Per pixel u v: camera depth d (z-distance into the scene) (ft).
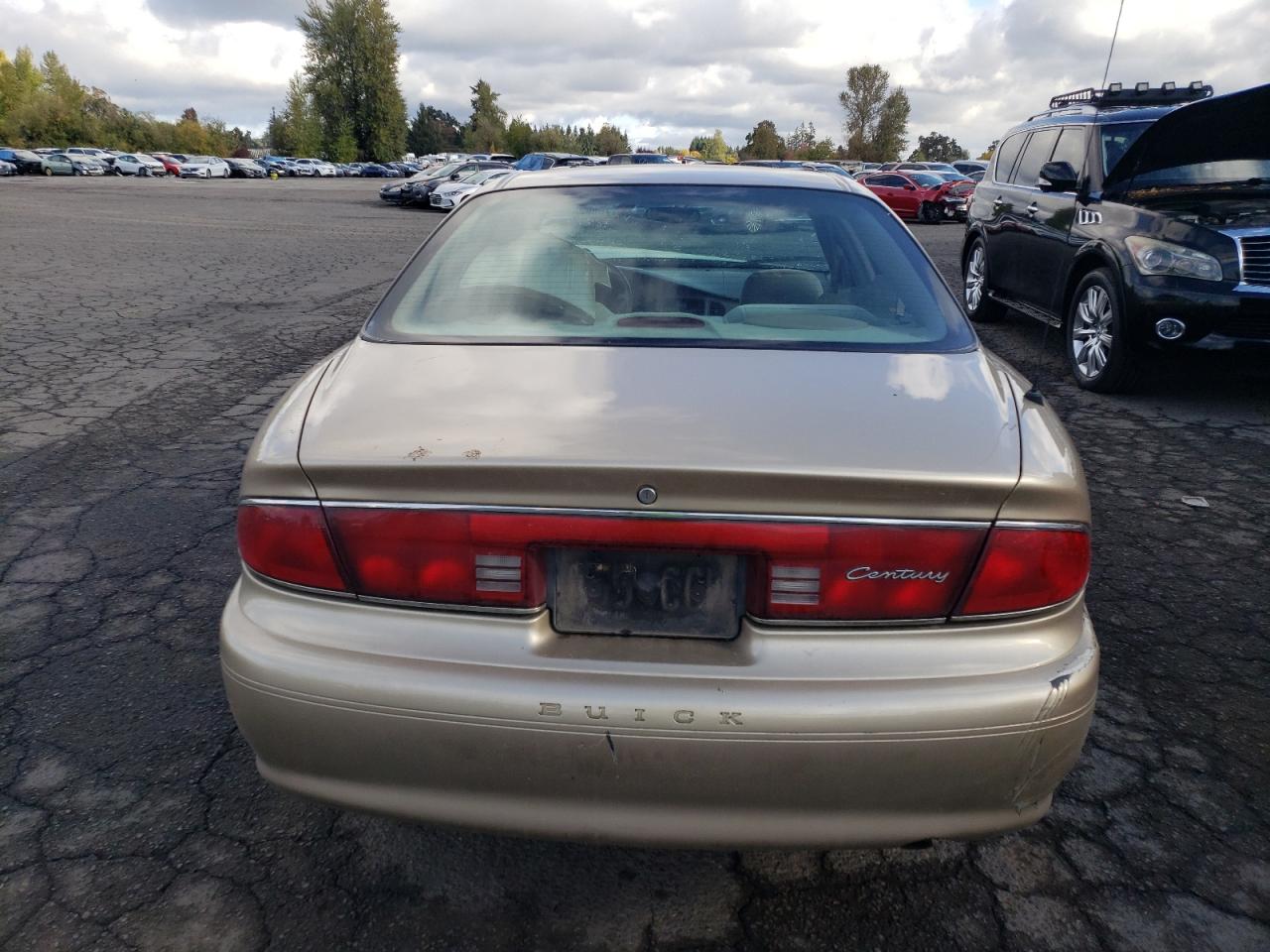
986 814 5.52
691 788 5.32
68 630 10.13
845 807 5.36
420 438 5.71
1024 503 5.41
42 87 273.75
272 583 5.83
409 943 6.24
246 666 5.64
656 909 6.57
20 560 11.80
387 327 7.59
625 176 9.58
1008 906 6.60
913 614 5.41
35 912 6.41
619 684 5.30
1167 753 8.27
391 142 279.90
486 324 7.48
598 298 7.81
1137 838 7.25
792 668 5.31
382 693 5.40
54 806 7.46
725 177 9.55
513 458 5.38
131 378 21.31
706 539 5.32
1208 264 17.97
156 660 9.56
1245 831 7.34
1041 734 5.40
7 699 8.85
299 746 5.62
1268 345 17.98
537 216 8.95
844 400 6.21
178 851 7.02
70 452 15.97
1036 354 24.52
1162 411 19.11
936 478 5.24
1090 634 5.92
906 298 8.02
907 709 5.23
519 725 5.30
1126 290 18.85
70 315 29.45
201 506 13.65
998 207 26.96
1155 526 13.26
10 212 74.84
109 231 59.41
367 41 268.62
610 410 5.98
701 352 6.93
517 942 6.27
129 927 6.31
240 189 124.77
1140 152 19.60
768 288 7.97
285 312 30.50
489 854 7.07
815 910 6.57
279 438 6.02
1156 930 6.40
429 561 5.49
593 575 5.52
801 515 5.31
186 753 8.14
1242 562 12.12
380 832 7.27
